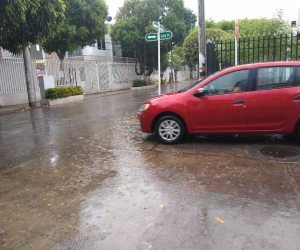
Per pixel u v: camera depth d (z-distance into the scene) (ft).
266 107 19.02
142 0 81.87
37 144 22.89
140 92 76.02
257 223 10.54
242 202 12.12
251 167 15.88
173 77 139.13
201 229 10.27
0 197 13.34
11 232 10.48
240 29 41.93
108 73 82.84
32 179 15.40
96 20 64.80
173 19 81.05
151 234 10.06
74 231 10.42
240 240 9.57
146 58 93.97
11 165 17.89
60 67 62.49
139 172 15.84
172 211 11.57
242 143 20.76
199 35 32.09
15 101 52.39
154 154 18.92
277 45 37.01
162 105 20.68
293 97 18.71
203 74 32.32
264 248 9.14
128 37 80.79
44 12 33.78
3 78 50.26
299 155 17.54
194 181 14.37
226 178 14.58
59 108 46.21
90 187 14.12
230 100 19.47
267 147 19.48
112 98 60.49
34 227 10.77
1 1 29.07
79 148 21.20
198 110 20.01
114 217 11.27
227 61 39.37
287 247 9.17
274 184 13.69
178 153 18.90
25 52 46.80
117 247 9.43
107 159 18.31
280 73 18.99
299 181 13.92
